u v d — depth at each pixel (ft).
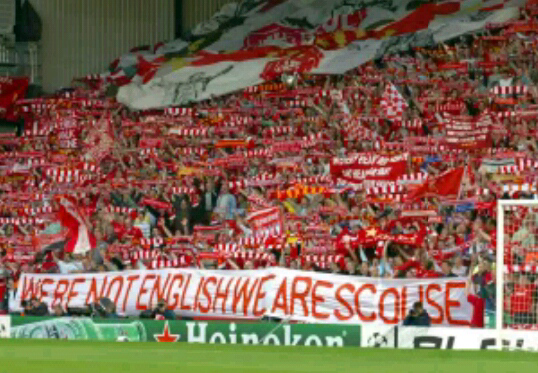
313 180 236.43
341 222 221.05
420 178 214.07
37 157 286.66
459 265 188.96
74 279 204.33
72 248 218.79
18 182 282.77
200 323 161.27
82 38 337.52
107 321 168.76
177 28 335.67
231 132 274.98
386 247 197.88
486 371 104.22
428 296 173.88
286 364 113.29
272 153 255.91
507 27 254.88
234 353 132.67
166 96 291.58
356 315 178.40
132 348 144.77
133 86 299.17
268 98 281.54
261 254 208.13
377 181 222.89
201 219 248.73
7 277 222.28
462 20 264.52
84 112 297.53
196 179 256.11
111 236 237.04
